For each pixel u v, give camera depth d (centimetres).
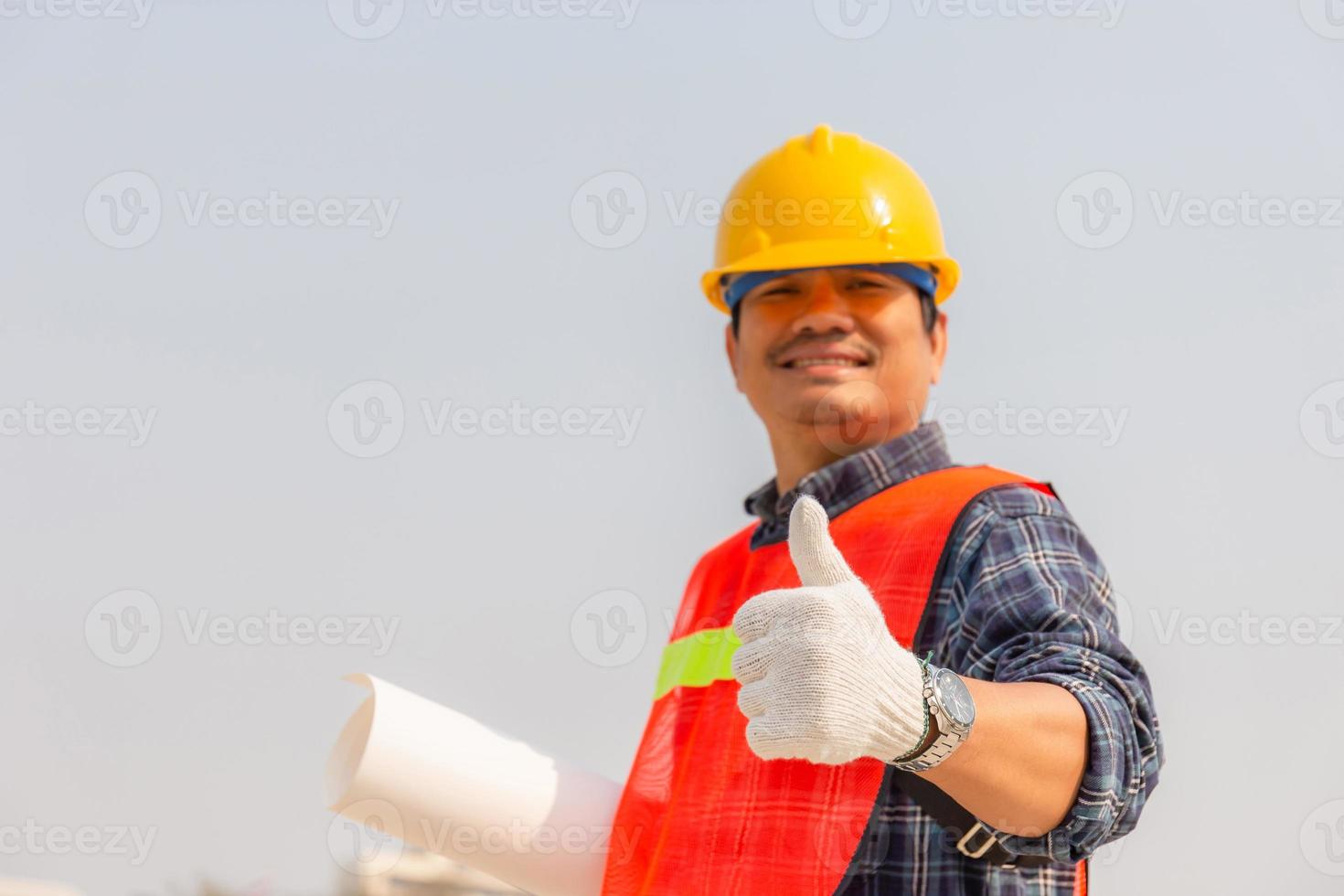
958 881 257
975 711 214
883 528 294
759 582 327
